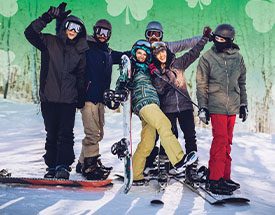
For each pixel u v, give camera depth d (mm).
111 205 2867
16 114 9094
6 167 4148
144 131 3508
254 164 5109
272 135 8125
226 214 2758
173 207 2895
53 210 2654
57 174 3381
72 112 3545
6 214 2502
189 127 3566
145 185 3568
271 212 2895
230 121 3484
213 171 3346
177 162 3127
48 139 3562
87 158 3654
